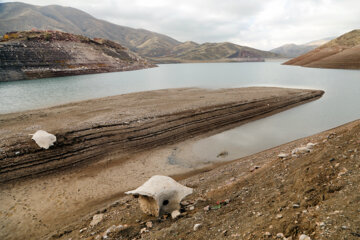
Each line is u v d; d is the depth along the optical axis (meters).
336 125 23.78
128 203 10.27
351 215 3.84
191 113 24.64
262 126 24.27
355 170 5.57
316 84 54.00
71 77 74.38
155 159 17.17
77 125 20.05
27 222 10.39
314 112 29.14
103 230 7.71
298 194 5.65
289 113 29.06
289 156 10.14
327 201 4.72
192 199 8.74
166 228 6.47
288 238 4.09
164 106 28.02
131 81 64.19
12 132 18.45
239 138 21.02
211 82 61.66
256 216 5.48
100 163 16.31
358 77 66.44
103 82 61.00
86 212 11.00
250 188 8.06
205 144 19.80
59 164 15.33
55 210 11.25
